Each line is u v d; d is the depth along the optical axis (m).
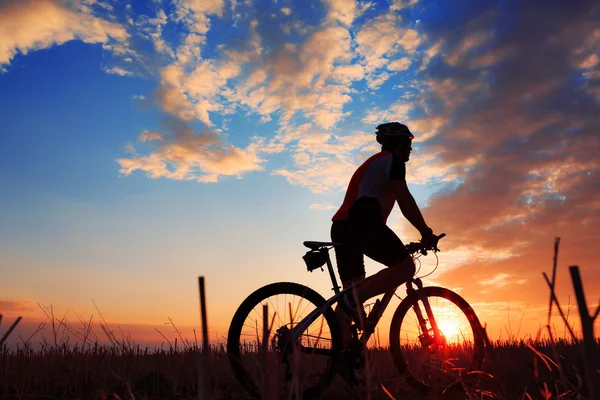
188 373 3.81
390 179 3.96
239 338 3.37
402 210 4.02
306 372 3.52
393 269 3.87
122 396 3.15
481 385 3.24
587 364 0.85
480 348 3.87
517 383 3.25
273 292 3.62
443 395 3.59
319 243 3.97
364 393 3.54
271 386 2.03
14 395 3.32
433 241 4.01
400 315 4.01
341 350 3.61
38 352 4.32
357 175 4.14
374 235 3.88
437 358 3.79
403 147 4.30
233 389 3.67
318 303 3.72
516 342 4.12
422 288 4.09
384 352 4.34
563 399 2.65
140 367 3.95
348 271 4.06
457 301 4.09
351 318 3.80
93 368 3.50
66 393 3.34
